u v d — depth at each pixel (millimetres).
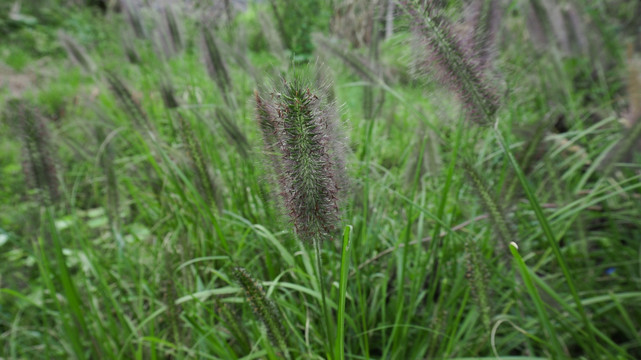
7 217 744
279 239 550
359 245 544
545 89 782
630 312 482
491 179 541
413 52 376
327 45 644
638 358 471
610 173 486
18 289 666
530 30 824
